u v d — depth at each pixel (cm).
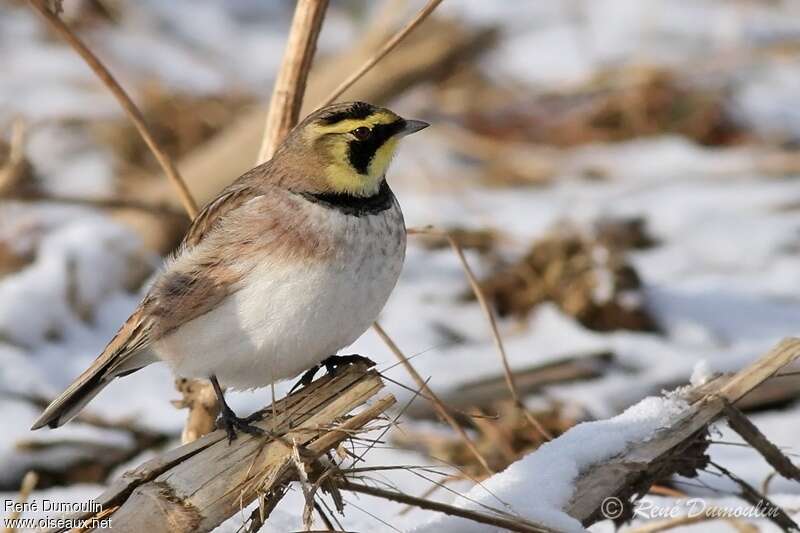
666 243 1603
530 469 743
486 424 1088
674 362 1276
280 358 813
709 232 1622
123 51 2069
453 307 1413
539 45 2142
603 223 1545
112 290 1416
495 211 1661
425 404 1149
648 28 2195
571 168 1831
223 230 816
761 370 783
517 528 680
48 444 1090
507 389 1192
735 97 2014
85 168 1747
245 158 1661
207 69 2058
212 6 2297
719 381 791
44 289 1352
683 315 1405
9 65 1992
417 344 1303
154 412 1162
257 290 795
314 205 805
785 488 962
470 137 1866
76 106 1872
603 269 1409
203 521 700
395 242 816
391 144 830
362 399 752
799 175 1817
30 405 1178
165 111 1881
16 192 1386
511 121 1950
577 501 728
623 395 1199
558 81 2019
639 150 1897
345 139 817
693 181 1783
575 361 1260
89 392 877
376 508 874
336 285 793
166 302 823
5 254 1430
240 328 805
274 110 969
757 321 1399
